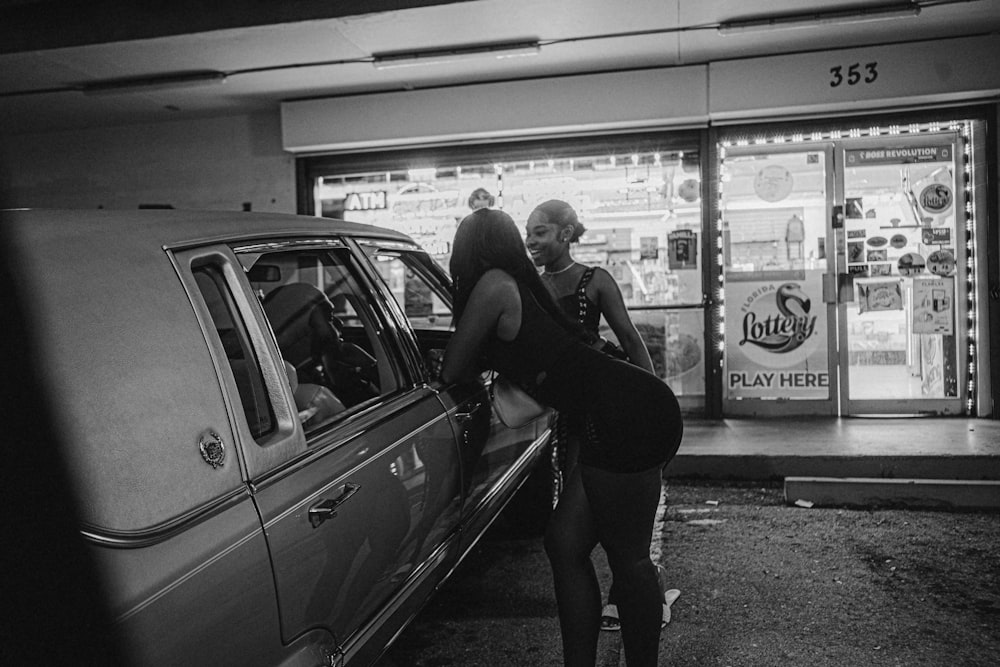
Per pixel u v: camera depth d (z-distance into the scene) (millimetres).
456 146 7609
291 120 7520
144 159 8281
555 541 2682
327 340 3104
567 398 2574
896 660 3109
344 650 2104
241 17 5637
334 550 2014
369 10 5461
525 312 2605
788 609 3604
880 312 7164
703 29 5980
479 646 3354
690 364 7410
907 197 7074
